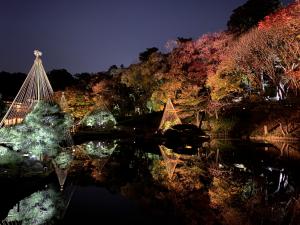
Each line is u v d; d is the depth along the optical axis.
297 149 28.66
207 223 11.55
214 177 18.92
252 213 12.43
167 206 13.81
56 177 19.16
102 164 24.22
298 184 16.69
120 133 45.66
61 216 12.57
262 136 35.47
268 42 35.03
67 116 21.73
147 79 59.50
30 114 19.22
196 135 39.22
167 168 22.39
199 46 48.19
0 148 17.25
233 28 49.22
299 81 33.66
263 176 18.72
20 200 14.68
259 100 39.22
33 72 26.61
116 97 62.84
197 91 45.34
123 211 13.17
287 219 11.66
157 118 54.06
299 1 29.97
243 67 38.31
